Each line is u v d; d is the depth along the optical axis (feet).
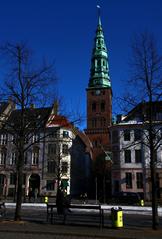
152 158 48.16
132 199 122.62
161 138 50.72
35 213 73.72
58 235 38.81
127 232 40.96
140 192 150.41
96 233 39.40
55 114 60.23
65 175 176.14
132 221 59.00
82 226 47.55
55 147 173.58
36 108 59.21
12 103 56.85
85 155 248.52
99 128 259.39
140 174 152.97
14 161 181.88
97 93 276.62
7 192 180.24
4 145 186.09
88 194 227.40
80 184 214.48
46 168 176.55
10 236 37.24
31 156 179.93
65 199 63.62
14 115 59.21
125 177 154.71
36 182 178.91
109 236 37.04
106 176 205.77
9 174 182.09
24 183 179.11
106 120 263.29
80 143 225.56
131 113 55.72
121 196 124.88
